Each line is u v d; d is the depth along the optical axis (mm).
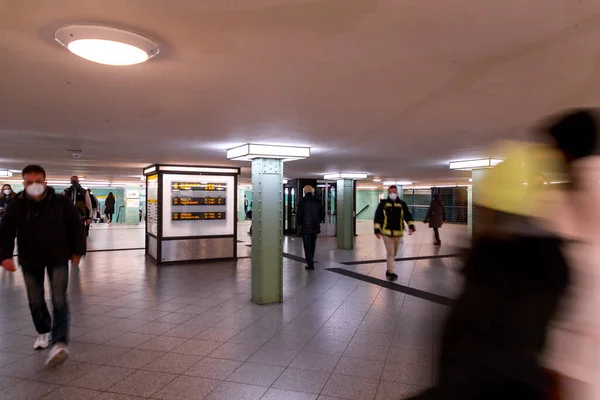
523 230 1033
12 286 7930
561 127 1054
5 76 3121
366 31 2275
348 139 6234
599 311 951
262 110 4273
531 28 2223
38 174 4160
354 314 6191
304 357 4551
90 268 10172
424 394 1192
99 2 1934
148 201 11914
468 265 1114
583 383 942
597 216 995
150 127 5312
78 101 3926
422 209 30938
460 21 2145
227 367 4285
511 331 1011
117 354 4617
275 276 6918
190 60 2754
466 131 5457
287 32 2289
